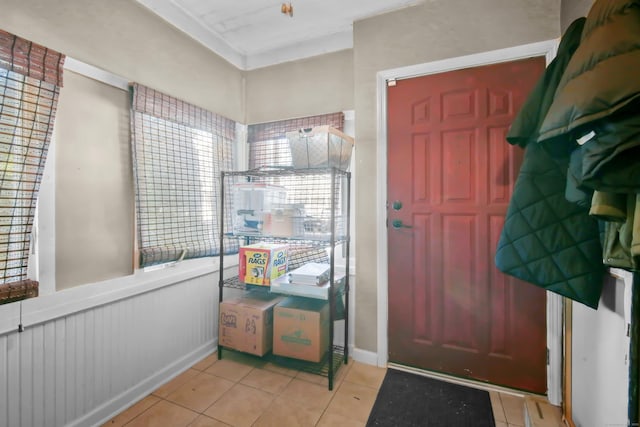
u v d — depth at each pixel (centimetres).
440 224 186
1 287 117
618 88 69
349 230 212
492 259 175
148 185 174
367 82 202
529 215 124
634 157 72
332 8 196
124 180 164
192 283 205
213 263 221
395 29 195
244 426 147
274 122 243
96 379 149
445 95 184
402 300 196
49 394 131
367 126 203
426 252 190
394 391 174
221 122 227
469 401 164
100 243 152
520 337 170
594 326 118
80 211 144
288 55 239
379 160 198
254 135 252
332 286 177
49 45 133
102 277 153
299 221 194
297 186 232
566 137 97
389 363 199
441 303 187
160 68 183
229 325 204
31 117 126
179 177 194
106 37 155
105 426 147
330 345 176
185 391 174
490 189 175
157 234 179
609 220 82
